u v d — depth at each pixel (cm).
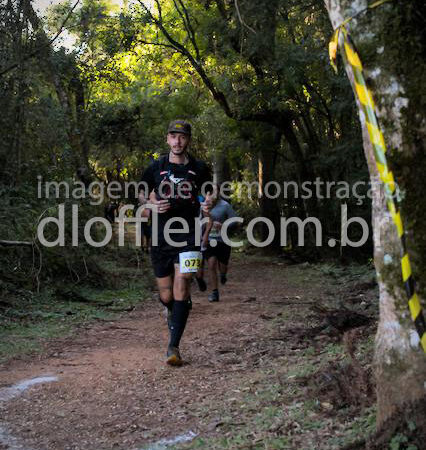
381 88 317
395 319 328
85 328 831
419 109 314
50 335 780
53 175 1311
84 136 1669
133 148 2020
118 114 1861
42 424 455
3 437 430
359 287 1165
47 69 1293
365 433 362
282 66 1416
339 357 554
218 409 462
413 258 317
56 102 1547
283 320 816
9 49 1177
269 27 1370
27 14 1177
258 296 1115
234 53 1560
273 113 1778
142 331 805
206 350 671
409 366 324
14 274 1041
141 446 404
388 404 331
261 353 637
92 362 637
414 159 316
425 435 315
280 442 375
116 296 1108
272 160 2147
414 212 317
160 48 1902
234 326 800
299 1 1362
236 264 1819
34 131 1310
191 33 1695
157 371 588
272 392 485
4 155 1173
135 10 1619
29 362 646
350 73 330
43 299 1006
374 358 340
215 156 2716
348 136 1530
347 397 437
